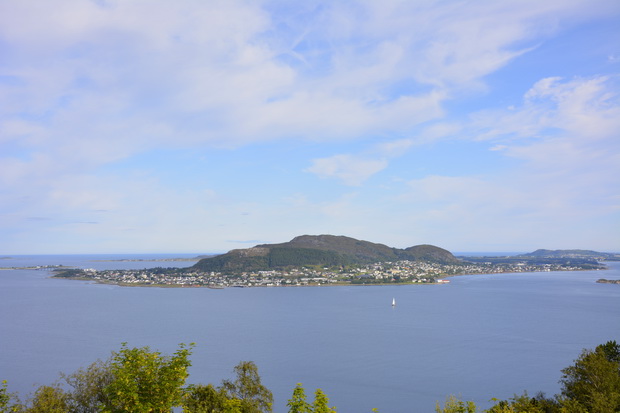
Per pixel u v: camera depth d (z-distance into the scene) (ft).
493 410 116.78
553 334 505.25
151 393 84.79
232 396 118.93
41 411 87.10
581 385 125.59
